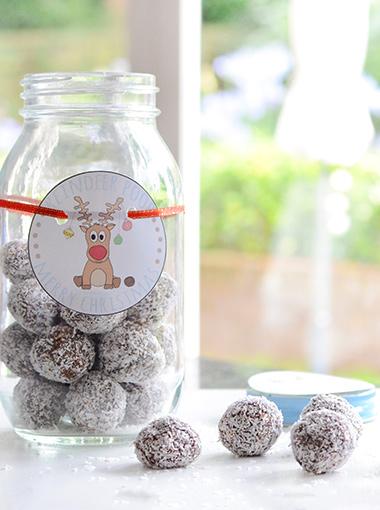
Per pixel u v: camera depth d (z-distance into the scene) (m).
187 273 1.15
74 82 0.55
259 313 1.54
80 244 0.53
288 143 1.50
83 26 1.39
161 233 0.54
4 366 0.55
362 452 0.53
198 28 1.10
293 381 0.63
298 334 1.54
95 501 0.46
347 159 1.50
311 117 1.49
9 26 1.38
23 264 0.54
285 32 1.47
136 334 0.53
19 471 0.50
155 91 0.57
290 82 1.48
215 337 1.53
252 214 1.53
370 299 1.53
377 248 1.51
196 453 0.51
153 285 0.54
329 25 1.45
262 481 0.49
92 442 0.54
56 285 0.53
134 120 0.57
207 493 0.47
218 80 1.47
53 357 0.52
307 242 1.53
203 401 0.66
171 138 1.09
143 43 1.08
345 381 0.63
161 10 1.08
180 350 0.57
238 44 1.47
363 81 1.46
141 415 0.54
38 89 0.55
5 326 0.55
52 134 0.56
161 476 0.49
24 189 0.55
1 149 1.38
